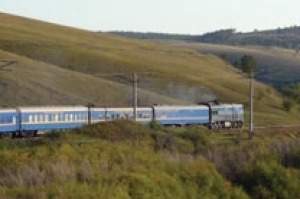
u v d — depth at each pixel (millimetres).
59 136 137875
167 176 66250
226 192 68312
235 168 77812
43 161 66125
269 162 78750
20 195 52500
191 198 63812
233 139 151750
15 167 63531
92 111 185250
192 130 151875
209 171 72000
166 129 173000
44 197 52031
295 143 90938
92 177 60438
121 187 58062
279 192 71562
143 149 82062
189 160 76062
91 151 76375
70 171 61188
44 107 172875
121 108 193125
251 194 71562
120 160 71938
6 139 138125
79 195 53625
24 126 165125
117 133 142500
